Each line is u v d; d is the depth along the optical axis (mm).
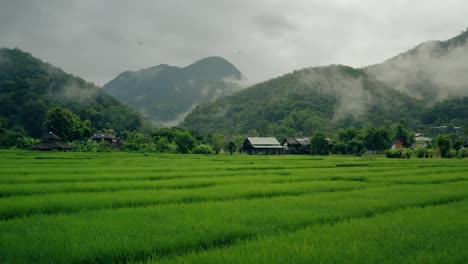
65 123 107625
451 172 36594
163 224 12680
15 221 13070
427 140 121312
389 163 52594
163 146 93938
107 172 31562
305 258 9383
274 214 14562
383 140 105500
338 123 185375
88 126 126562
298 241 10922
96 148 88375
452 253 9742
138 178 27859
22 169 32562
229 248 10328
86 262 9391
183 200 18453
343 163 50531
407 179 28781
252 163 48844
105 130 141750
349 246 10414
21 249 9789
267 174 32469
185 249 10547
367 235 11625
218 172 33156
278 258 9359
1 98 134125
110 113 166750
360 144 99562
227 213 14633
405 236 11469
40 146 85438
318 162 53281
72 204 16312
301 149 121375
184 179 26906
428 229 12414
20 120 130000
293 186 23469
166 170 34594
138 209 15414
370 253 9789
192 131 122438
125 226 12352
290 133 167125
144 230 11859
